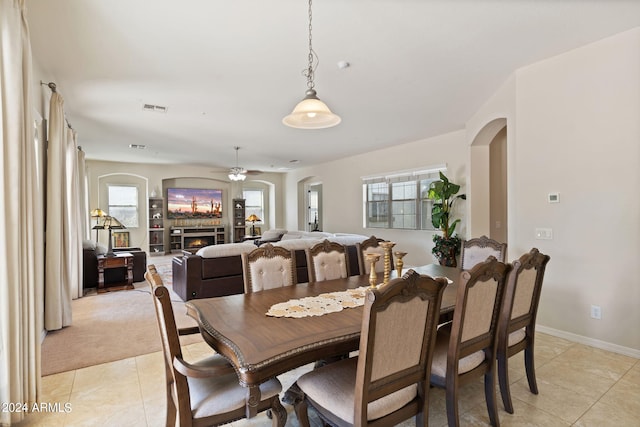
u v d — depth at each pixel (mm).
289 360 1425
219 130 5762
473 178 5145
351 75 3559
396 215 7277
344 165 8742
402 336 1388
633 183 2746
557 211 3215
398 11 2439
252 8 2379
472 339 1771
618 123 2818
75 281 4730
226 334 1577
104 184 9336
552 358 2779
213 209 10953
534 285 2197
